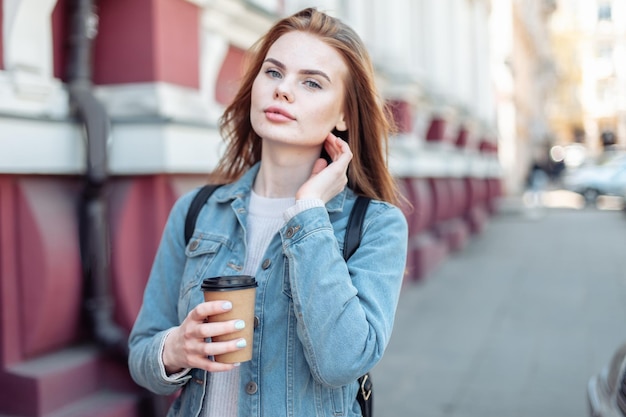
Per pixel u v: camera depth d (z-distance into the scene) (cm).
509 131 2525
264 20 436
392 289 158
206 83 394
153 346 155
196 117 350
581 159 4516
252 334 144
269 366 153
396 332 618
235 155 194
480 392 456
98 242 305
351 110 171
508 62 2405
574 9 4981
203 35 391
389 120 198
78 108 303
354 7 747
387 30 837
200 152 348
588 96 4997
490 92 1791
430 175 947
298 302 145
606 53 4934
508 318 673
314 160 169
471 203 1402
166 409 320
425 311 704
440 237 1030
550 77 4188
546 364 520
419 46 1038
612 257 1092
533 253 1138
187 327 142
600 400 290
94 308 307
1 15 279
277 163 168
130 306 320
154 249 329
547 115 4756
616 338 595
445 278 894
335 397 157
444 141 1071
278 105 159
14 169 271
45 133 286
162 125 316
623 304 739
